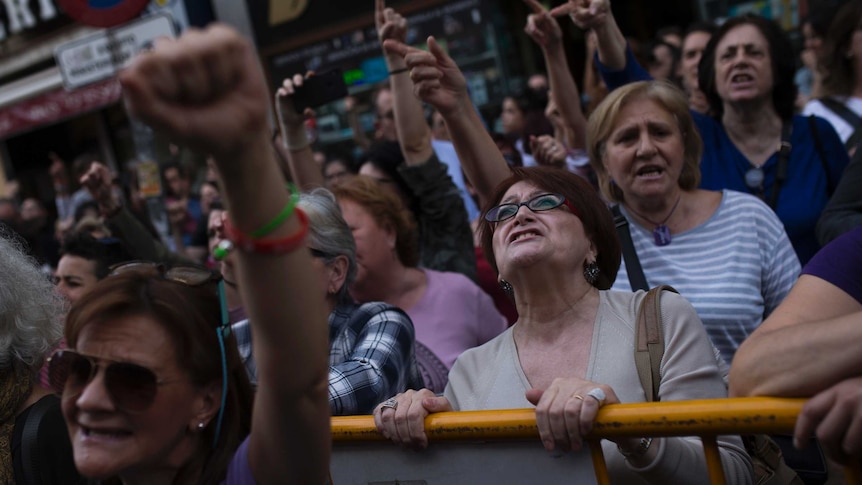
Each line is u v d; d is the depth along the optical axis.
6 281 2.17
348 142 8.74
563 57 3.62
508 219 2.08
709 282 2.63
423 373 2.90
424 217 3.54
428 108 6.11
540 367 2.00
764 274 2.67
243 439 1.55
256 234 1.14
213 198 6.86
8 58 10.72
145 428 1.40
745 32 3.36
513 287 2.10
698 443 1.77
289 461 1.33
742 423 1.46
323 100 3.51
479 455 1.74
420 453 1.79
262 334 1.22
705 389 1.85
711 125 3.49
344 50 8.60
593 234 2.13
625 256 2.78
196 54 0.95
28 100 10.63
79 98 10.24
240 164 1.07
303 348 1.22
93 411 1.39
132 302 1.43
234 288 3.17
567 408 1.58
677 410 1.51
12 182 10.75
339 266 2.54
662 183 2.73
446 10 8.02
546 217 2.05
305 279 1.20
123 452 1.39
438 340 3.02
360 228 3.04
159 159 9.56
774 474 1.91
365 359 2.36
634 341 1.93
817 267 1.65
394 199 3.16
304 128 3.58
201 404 1.46
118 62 6.34
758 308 2.61
